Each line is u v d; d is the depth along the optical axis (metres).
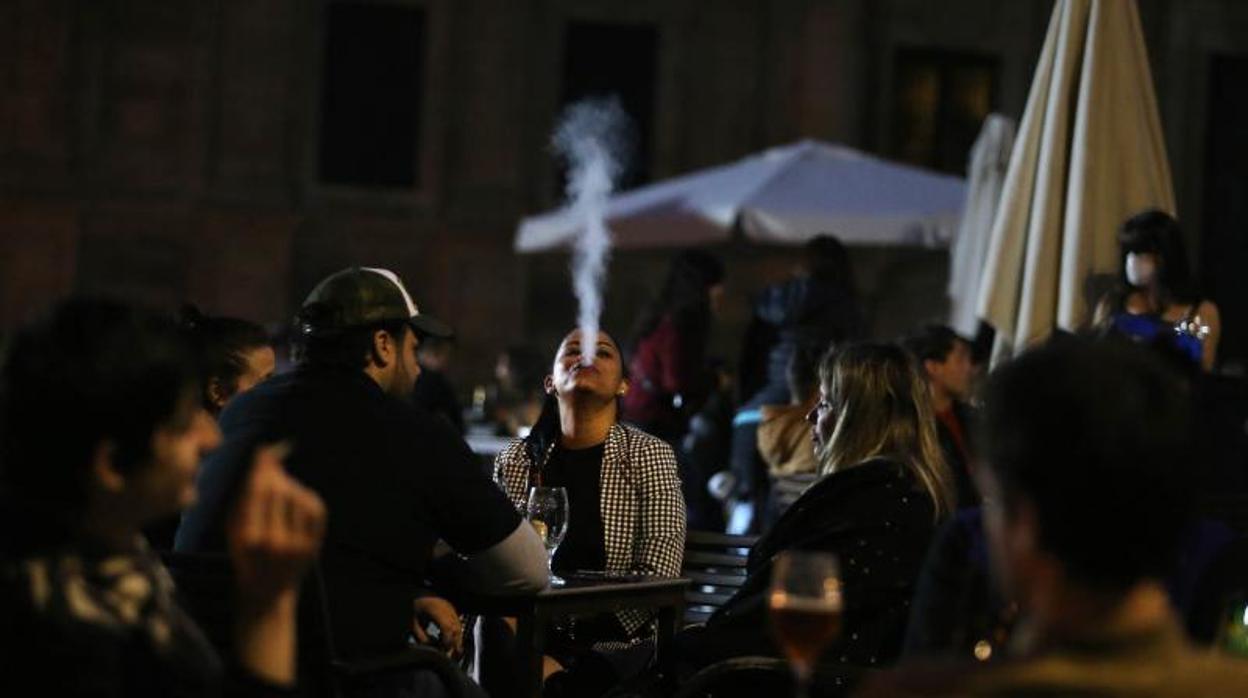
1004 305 11.05
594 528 9.37
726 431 18.95
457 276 38.12
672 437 16.95
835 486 7.74
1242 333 40.12
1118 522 3.57
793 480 12.41
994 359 11.11
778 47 38.47
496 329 38.09
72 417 4.53
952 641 5.13
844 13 38.44
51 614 4.47
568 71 38.56
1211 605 5.73
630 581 8.47
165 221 37.22
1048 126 10.96
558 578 8.48
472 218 38.06
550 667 8.99
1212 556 5.78
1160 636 3.57
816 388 13.31
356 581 7.32
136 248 37.22
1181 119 39.84
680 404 17.00
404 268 38.06
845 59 38.38
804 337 16.59
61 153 36.97
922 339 12.45
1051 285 10.88
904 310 37.72
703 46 38.56
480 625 9.05
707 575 9.82
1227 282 40.12
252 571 4.50
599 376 9.43
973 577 5.11
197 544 7.34
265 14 37.62
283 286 37.50
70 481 4.56
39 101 36.88
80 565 4.57
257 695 4.52
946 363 12.43
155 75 37.34
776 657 7.76
